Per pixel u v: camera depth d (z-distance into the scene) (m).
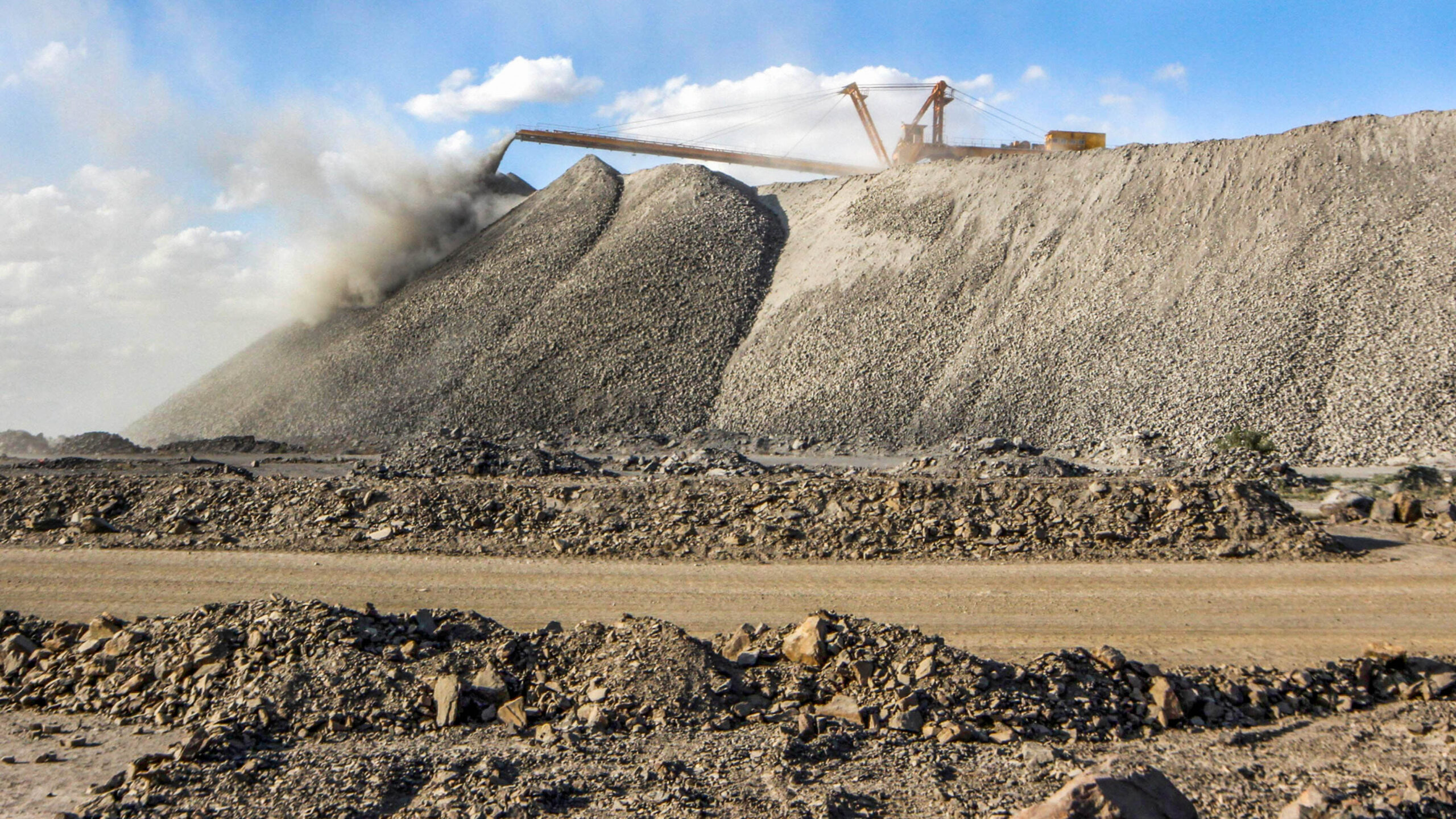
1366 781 12.03
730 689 15.05
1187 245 74.81
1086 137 99.69
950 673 14.98
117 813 10.94
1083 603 21.73
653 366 80.31
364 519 29.92
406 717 14.42
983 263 81.88
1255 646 18.84
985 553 26.05
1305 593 22.45
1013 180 90.88
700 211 99.94
